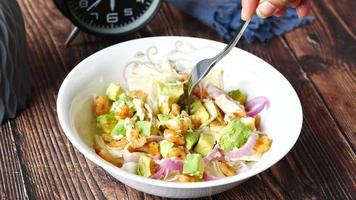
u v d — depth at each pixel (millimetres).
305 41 752
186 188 478
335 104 662
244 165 545
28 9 756
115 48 609
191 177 520
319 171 580
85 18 695
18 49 595
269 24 752
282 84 582
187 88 585
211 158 543
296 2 574
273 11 547
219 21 749
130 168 526
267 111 587
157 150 543
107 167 483
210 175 529
